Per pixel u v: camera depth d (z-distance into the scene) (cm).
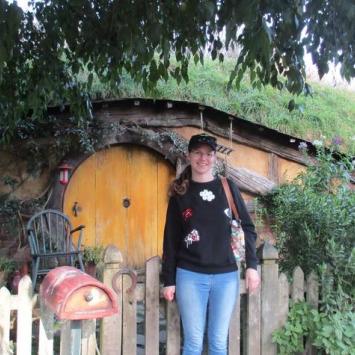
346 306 322
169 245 268
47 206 679
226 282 262
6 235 660
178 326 295
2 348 250
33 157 693
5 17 312
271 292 322
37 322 327
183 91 791
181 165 761
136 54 420
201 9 324
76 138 699
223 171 787
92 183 744
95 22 429
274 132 817
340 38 309
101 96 711
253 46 280
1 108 558
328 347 304
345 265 327
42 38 478
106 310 206
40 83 517
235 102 826
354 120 962
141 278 322
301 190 511
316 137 853
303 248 378
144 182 774
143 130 743
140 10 366
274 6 267
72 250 559
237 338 309
